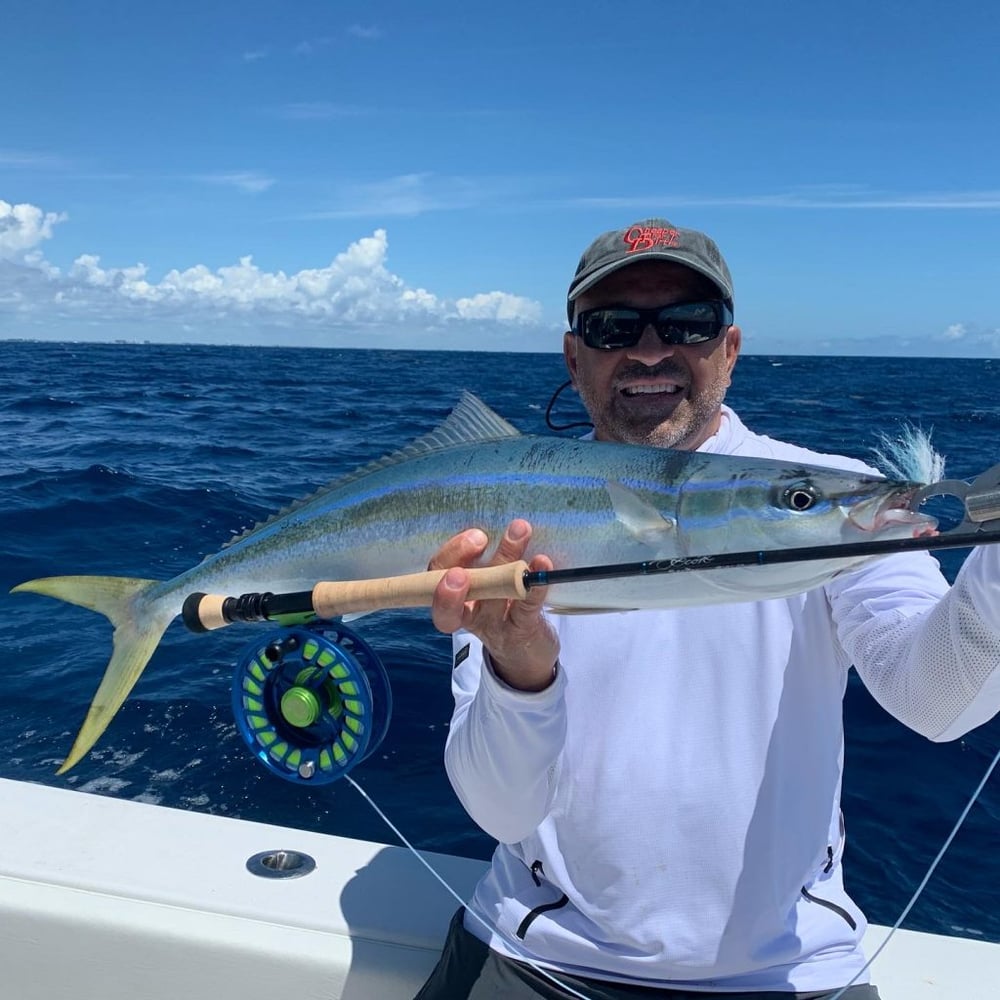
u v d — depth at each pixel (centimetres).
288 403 916
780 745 71
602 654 74
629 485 73
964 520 55
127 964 79
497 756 68
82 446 513
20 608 220
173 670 183
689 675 73
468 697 79
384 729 72
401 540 77
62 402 834
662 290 85
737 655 72
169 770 147
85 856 87
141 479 386
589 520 72
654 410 86
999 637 57
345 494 80
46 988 80
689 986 69
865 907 116
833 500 69
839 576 64
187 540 295
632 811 70
